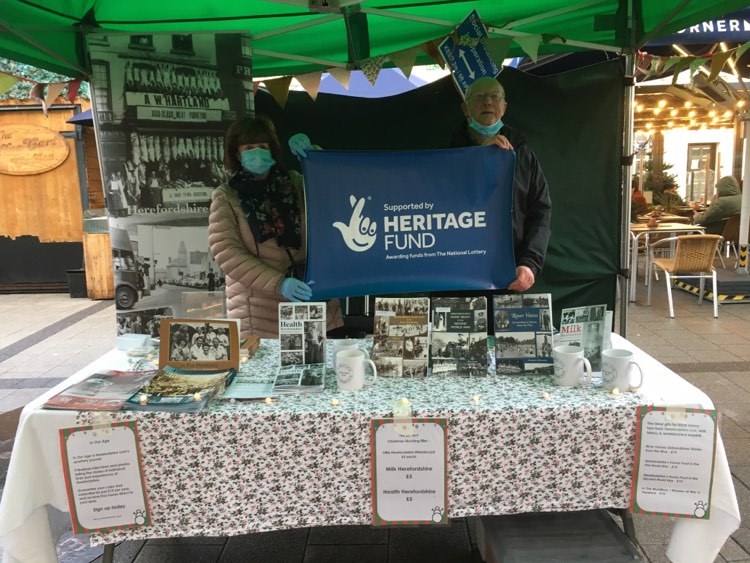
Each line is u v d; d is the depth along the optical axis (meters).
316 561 2.17
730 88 6.68
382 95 4.03
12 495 1.53
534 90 3.48
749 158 7.35
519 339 1.82
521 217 2.46
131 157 2.80
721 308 6.17
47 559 1.62
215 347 1.87
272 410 1.57
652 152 14.82
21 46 2.56
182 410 1.55
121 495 1.58
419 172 1.92
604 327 1.82
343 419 1.56
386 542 2.28
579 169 3.55
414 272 1.96
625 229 3.51
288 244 2.26
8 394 4.11
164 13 2.86
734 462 2.80
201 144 2.85
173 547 2.27
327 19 2.97
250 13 2.91
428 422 1.54
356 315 3.56
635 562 1.59
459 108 3.64
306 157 1.89
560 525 1.76
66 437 1.53
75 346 5.34
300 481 1.60
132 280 2.87
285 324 1.88
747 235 7.57
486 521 1.82
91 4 2.66
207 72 2.81
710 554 1.58
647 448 1.56
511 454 1.58
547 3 2.90
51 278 8.33
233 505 1.61
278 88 3.03
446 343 1.83
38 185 8.12
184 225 2.88
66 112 7.91
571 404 1.57
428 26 3.25
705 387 3.84
